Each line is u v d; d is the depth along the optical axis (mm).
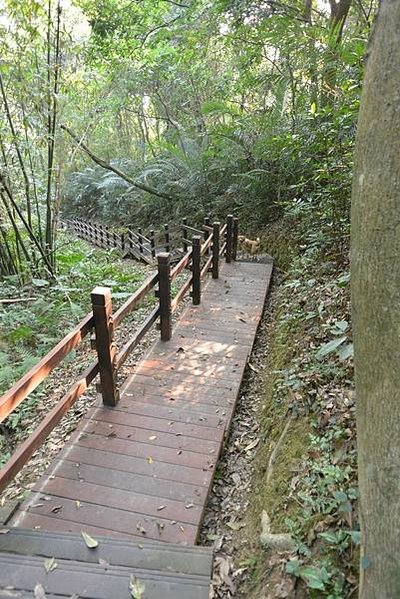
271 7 6754
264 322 4750
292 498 1947
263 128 7609
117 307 5512
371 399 1083
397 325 1003
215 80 10852
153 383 3258
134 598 1401
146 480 2295
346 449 1993
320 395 2443
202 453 2512
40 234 5680
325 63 5297
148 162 12391
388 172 985
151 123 16656
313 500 1818
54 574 1486
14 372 3580
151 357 3684
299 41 5668
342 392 2379
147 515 2080
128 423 2764
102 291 2590
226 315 4723
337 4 6594
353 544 1539
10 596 1390
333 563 1538
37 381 1959
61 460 2426
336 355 2752
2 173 4863
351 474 1853
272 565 1708
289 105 7566
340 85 4570
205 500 2186
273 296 5609
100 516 2068
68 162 6215
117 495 2193
